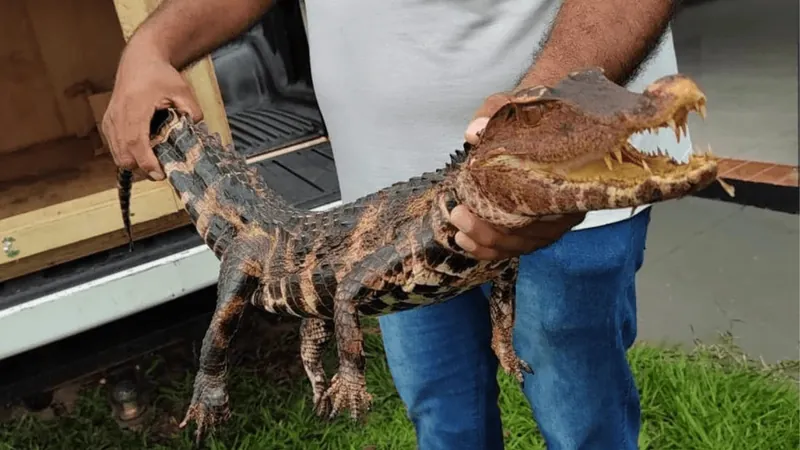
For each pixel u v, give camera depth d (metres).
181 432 2.49
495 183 0.85
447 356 1.57
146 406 2.69
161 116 1.47
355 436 2.41
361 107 1.43
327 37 1.43
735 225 3.38
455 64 1.32
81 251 2.16
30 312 1.97
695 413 2.29
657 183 0.73
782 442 2.14
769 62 5.61
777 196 3.43
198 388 1.29
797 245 3.12
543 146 0.80
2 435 2.54
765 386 2.34
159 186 2.12
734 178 3.61
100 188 2.40
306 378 2.75
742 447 2.15
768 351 2.52
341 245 1.15
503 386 2.52
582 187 0.77
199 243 2.19
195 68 2.07
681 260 3.16
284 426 2.48
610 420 1.54
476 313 1.56
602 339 1.45
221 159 1.46
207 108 2.12
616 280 1.41
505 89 1.32
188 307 2.92
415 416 1.67
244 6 1.48
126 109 1.38
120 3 1.97
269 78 3.05
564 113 0.78
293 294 1.18
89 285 2.04
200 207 1.40
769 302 2.77
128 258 2.14
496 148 0.84
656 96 0.73
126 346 2.84
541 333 1.46
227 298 1.27
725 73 5.55
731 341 2.58
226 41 1.50
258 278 1.26
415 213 1.07
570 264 1.37
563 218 0.87
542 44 1.10
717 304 2.82
